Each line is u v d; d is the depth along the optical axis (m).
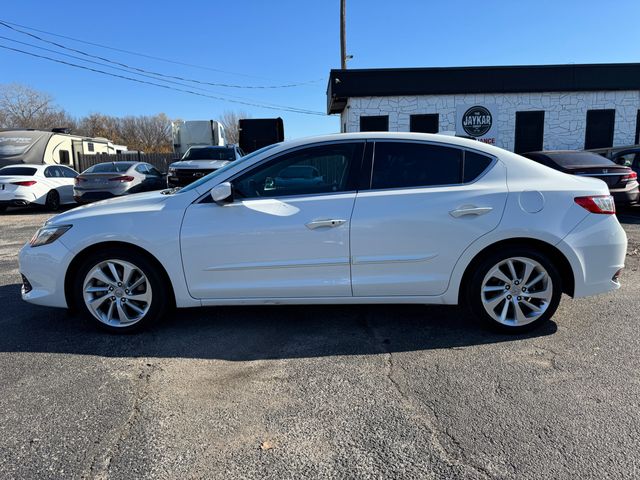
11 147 17.16
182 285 3.71
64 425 2.57
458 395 2.84
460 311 4.31
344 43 22.34
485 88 14.52
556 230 3.56
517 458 2.26
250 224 3.62
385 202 3.60
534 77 14.49
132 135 65.56
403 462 2.24
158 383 3.03
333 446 2.38
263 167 3.74
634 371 3.10
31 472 2.19
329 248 3.61
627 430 2.46
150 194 4.12
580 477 2.12
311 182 3.73
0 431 2.52
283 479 2.14
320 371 3.18
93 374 3.16
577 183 3.72
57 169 14.23
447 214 3.56
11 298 4.88
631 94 14.85
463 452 2.31
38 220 11.66
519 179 3.67
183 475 2.17
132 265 3.72
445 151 3.72
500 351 3.45
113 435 2.48
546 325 3.93
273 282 3.68
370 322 4.07
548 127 14.91
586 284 3.65
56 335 3.83
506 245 3.65
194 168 11.84
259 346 3.60
